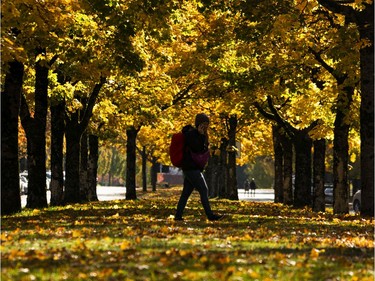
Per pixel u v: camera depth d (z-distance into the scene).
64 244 12.34
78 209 28.17
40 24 22.11
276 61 30.06
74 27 25.19
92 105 36.75
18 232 14.82
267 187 154.25
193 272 9.29
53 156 33.75
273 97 38.62
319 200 36.66
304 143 39.31
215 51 32.34
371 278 9.45
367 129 24.44
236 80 31.36
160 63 34.31
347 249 12.84
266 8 25.75
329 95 31.50
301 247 12.73
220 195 64.38
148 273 9.20
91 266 9.78
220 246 12.25
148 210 26.86
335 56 24.70
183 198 18.66
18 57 19.52
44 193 29.28
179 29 33.44
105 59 26.19
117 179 187.75
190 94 44.16
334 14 27.66
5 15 20.44
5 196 23.72
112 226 16.36
